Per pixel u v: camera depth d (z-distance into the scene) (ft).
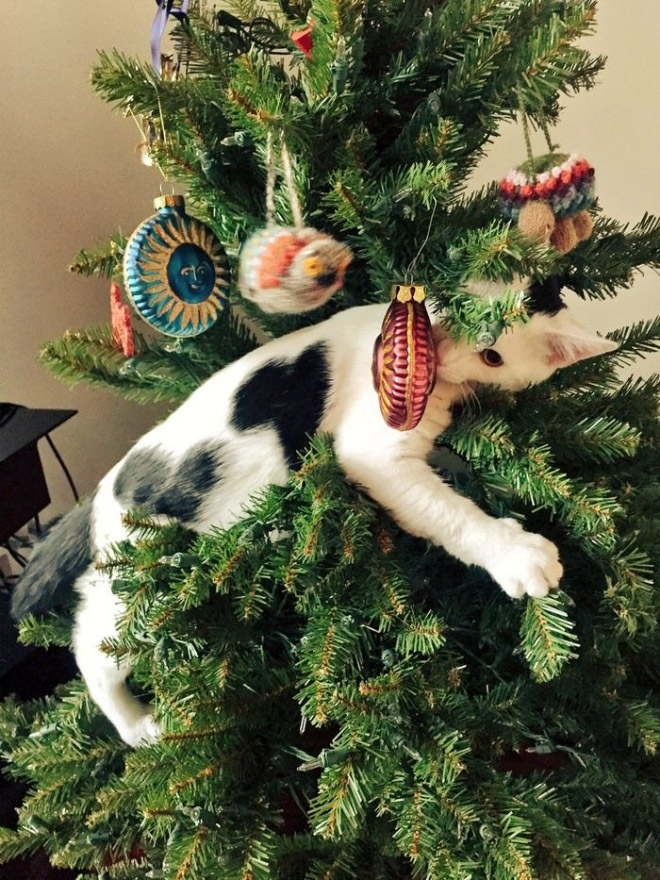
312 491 1.65
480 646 1.95
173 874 1.64
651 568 1.81
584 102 3.16
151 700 2.16
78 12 2.91
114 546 1.83
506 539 1.69
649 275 3.40
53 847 2.13
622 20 3.01
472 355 1.76
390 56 1.94
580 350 1.76
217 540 1.74
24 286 3.10
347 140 1.77
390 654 1.73
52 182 3.06
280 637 1.99
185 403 1.98
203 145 1.86
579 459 2.00
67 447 3.43
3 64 2.84
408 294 1.61
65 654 2.84
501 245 1.57
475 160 2.05
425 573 2.04
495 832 1.60
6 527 2.73
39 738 2.24
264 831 1.75
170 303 1.79
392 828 1.84
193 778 1.67
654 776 2.00
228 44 2.04
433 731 1.70
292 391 1.83
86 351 2.27
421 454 1.81
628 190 3.32
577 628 1.87
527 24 1.85
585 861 1.78
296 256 1.56
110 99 1.82
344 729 1.68
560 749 1.98
